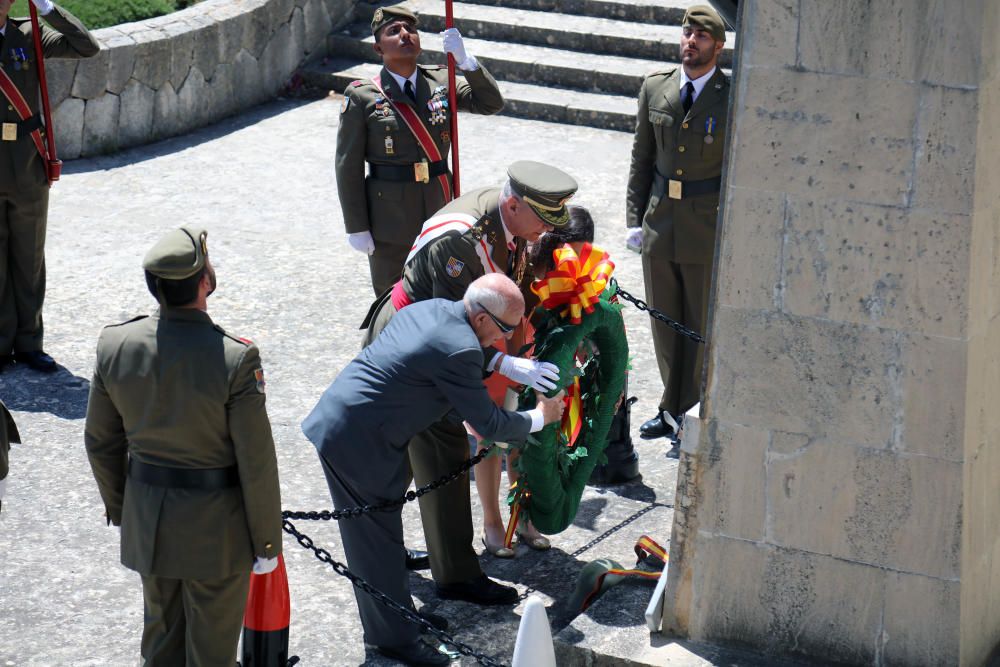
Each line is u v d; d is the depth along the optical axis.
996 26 4.38
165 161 12.02
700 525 5.20
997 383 4.92
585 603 5.85
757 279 4.85
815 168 4.65
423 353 5.32
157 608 5.12
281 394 8.02
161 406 4.78
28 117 7.98
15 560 6.30
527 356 6.14
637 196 7.62
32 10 7.96
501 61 13.45
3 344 8.20
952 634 4.89
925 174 4.50
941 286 4.57
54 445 7.41
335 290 9.48
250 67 13.38
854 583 5.00
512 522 6.25
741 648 5.26
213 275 4.89
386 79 7.80
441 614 5.97
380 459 5.44
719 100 7.20
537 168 5.77
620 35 13.56
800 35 4.55
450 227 5.86
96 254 9.98
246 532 4.99
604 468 7.12
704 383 5.05
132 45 12.06
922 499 4.80
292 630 5.87
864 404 4.80
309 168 11.92
